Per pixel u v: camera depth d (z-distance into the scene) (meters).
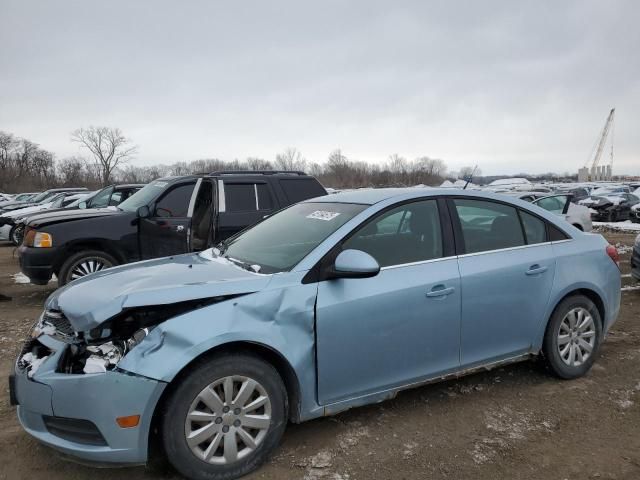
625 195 27.11
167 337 2.87
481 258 3.98
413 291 3.60
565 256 4.38
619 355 5.09
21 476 3.12
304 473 3.10
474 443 3.45
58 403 2.84
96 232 7.38
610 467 3.18
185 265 3.80
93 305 3.00
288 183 8.05
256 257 3.74
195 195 7.71
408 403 4.02
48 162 90.19
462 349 3.85
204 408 2.97
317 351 3.28
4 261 12.42
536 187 32.88
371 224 3.69
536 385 4.36
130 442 2.79
